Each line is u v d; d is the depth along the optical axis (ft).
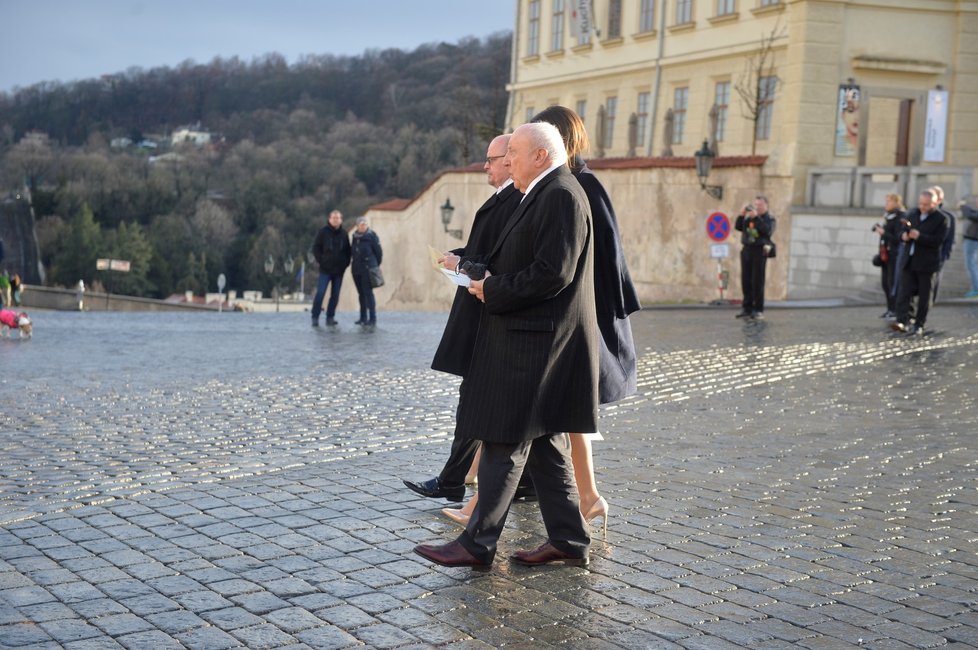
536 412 17.20
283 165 363.56
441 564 17.74
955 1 96.17
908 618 15.71
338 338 62.49
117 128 403.95
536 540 19.48
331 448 27.91
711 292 98.22
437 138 328.90
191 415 33.50
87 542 19.30
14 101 404.16
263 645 14.57
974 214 76.28
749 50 107.86
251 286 358.64
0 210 381.40
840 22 94.02
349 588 16.87
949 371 43.34
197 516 21.02
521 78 155.53
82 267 360.48
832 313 73.87
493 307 17.16
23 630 15.05
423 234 139.54
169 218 369.09
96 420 32.60
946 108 96.84
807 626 15.35
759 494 23.02
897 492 23.34
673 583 17.17
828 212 89.56
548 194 17.15
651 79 125.39
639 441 28.89
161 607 15.99
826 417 32.89
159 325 76.89
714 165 97.81
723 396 37.04
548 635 14.96
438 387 39.83
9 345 58.90
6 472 25.04
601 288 19.76
